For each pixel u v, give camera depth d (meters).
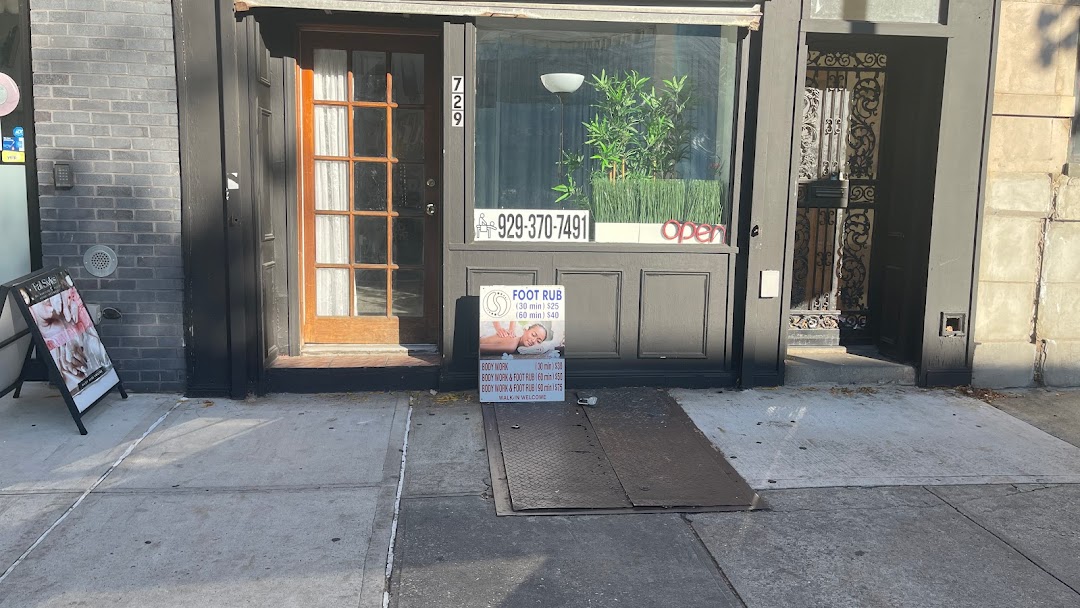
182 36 4.98
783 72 5.48
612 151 5.61
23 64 5.06
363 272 5.91
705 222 5.70
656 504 3.89
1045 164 5.81
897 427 5.06
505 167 5.55
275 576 3.21
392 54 5.70
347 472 4.21
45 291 4.68
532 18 5.29
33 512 3.69
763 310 5.70
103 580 3.15
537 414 5.15
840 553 3.50
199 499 3.86
